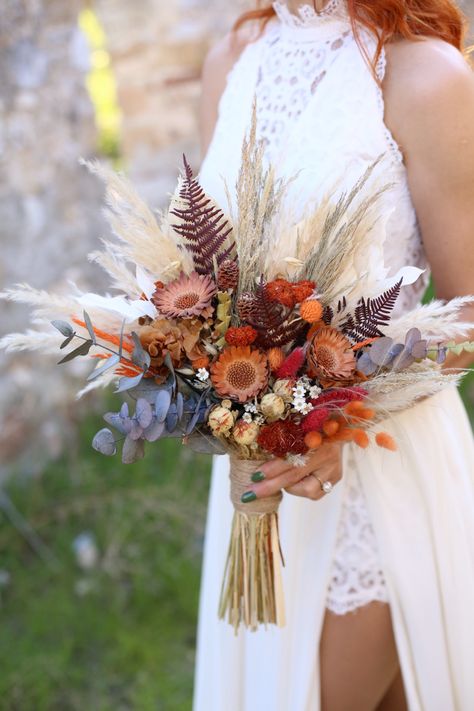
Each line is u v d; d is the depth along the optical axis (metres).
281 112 1.74
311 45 1.73
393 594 1.72
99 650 2.74
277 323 1.37
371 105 1.62
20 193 3.36
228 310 1.42
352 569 1.75
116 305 1.41
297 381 1.39
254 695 1.88
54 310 1.46
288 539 1.77
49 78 3.51
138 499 3.22
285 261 1.41
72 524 3.16
